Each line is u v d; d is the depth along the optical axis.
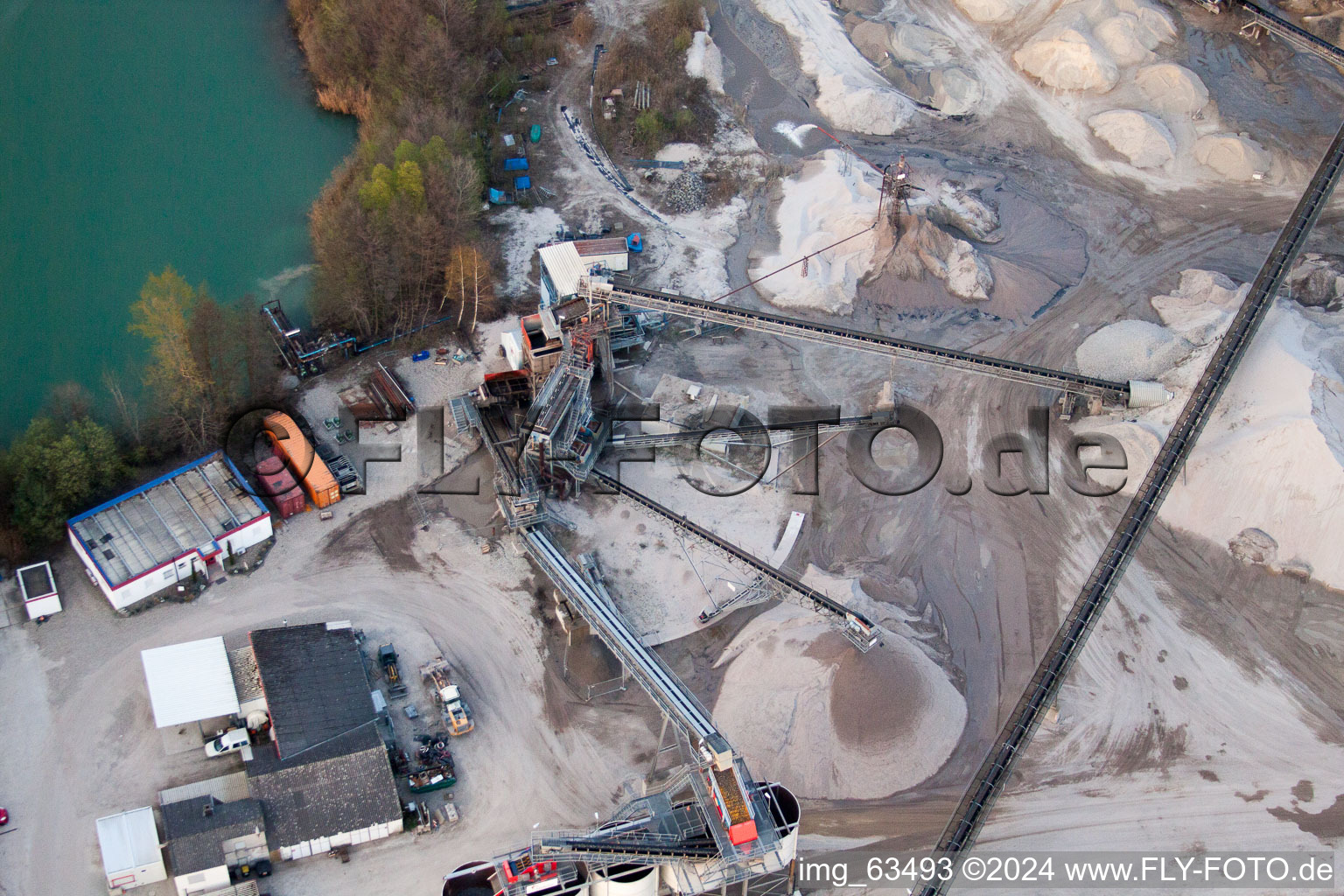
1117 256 138.62
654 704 90.31
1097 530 107.00
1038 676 85.38
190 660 86.50
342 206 122.31
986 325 128.62
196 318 105.06
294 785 79.12
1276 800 86.44
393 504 104.75
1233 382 114.62
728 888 73.88
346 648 89.94
